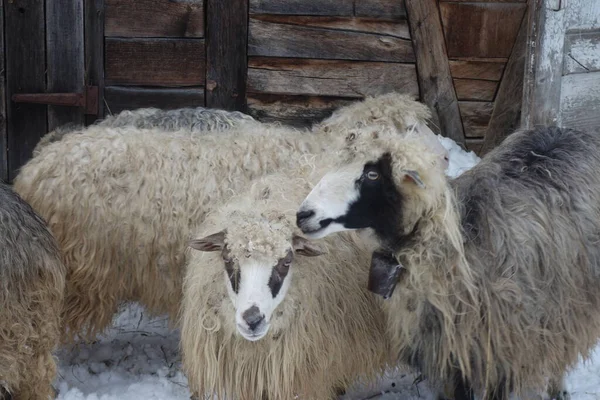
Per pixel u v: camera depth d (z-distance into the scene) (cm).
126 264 561
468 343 459
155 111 671
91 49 816
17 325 468
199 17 820
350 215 438
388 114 600
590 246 476
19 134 820
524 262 455
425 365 479
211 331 478
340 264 498
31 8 805
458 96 858
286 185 518
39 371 489
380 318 510
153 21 816
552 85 711
